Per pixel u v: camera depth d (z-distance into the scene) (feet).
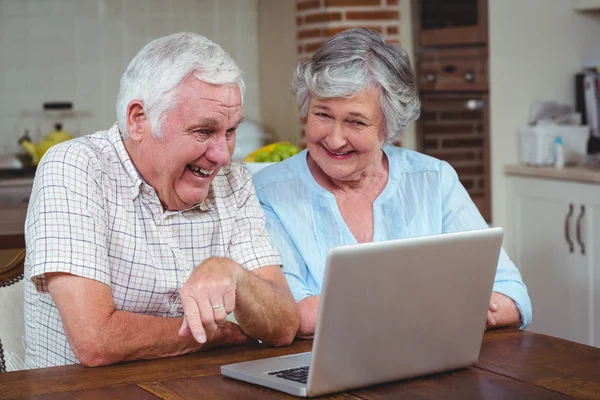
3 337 6.72
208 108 5.54
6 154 17.13
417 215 7.10
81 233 5.57
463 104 14.58
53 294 5.49
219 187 6.42
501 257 6.94
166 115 5.60
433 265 4.84
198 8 18.76
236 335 5.91
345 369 4.71
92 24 18.22
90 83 18.30
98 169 5.87
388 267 4.64
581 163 13.56
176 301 6.17
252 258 6.37
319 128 6.56
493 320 6.37
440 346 5.07
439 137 14.96
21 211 11.18
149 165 5.84
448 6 14.70
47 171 5.74
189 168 5.89
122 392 4.78
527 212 13.69
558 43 14.35
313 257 6.84
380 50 6.39
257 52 19.10
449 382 4.98
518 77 14.20
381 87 6.40
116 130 6.08
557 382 4.95
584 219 12.43
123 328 5.40
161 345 5.51
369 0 15.16
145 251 5.99
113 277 5.96
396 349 4.88
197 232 6.25
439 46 14.96
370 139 6.54
